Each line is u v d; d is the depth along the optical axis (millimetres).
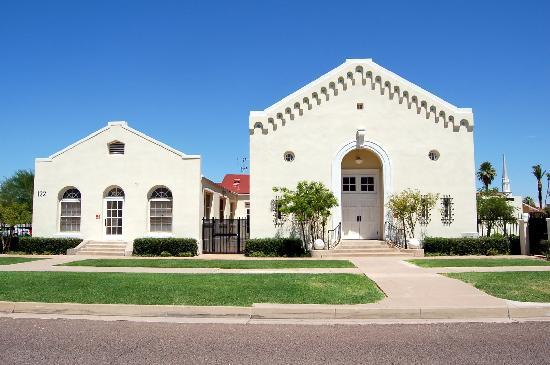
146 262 18906
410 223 22594
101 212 24109
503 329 8312
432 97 23297
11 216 23812
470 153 23094
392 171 23094
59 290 11516
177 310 9648
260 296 10672
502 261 18281
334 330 8344
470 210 22844
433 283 12398
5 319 9375
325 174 23219
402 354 6789
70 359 6637
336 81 23594
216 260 19922
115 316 9641
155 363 6434
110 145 24500
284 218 23047
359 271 15328
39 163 24719
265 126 23469
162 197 24109
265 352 6945
